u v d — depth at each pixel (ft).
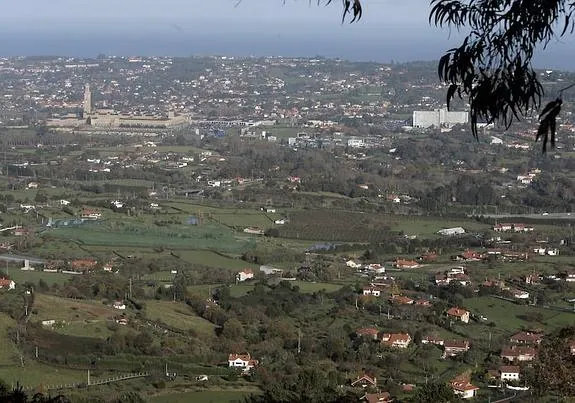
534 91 44.73
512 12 44.24
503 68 44.96
